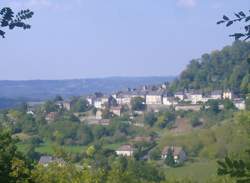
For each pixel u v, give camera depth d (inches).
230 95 5167.3
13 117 4692.4
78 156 3097.9
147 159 3878.0
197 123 4810.5
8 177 609.9
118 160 3009.4
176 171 3356.3
